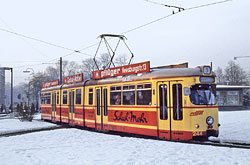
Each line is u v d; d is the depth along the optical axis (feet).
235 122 59.57
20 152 29.58
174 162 22.98
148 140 34.96
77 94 58.90
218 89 132.57
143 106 39.75
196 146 30.12
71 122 61.77
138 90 40.88
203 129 34.45
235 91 132.67
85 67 224.12
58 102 70.79
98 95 50.78
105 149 30.12
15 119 94.12
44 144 35.06
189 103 34.76
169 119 36.29
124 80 43.86
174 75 36.37
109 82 47.57
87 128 57.72
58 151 29.84
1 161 25.34
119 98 44.88
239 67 229.25
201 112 34.68
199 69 36.04
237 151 27.30
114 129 45.80
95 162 23.95
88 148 31.19
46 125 68.03
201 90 35.63
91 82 53.47
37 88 197.98
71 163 23.88
